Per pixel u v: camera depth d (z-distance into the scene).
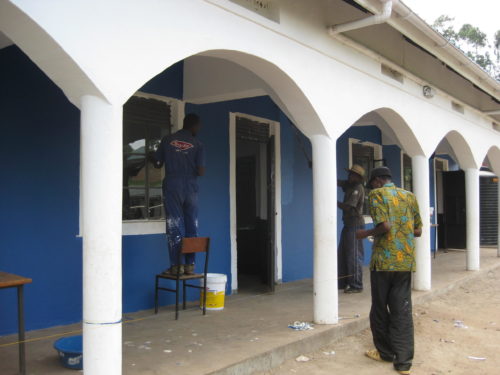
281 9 4.89
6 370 3.96
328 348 5.23
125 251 5.91
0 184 4.83
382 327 4.88
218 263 7.09
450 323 6.59
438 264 11.18
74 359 3.98
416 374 4.75
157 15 3.66
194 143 5.87
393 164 11.83
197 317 5.80
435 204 14.26
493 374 4.83
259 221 7.99
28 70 5.06
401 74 7.09
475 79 7.87
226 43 4.27
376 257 4.81
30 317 5.03
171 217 5.73
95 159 3.29
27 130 5.04
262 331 5.23
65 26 3.09
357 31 6.01
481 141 10.34
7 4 2.86
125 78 3.42
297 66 5.10
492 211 14.90
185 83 6.54
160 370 4.00
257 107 7.80
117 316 3.35
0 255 4.82
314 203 5.55
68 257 5.33
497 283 9.59
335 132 5.61
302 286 7.95
